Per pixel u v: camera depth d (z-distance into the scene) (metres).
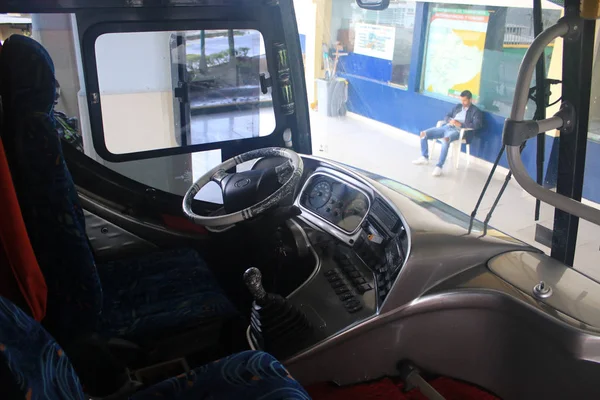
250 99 2.55
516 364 1.64
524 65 1.35
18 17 2.12
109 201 2.34
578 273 1.65
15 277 1.24
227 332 1.95
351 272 2.07
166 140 2.44
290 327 1.77
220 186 2.21
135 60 2.26
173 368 1.82
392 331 1.76
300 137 2.72
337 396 1.77
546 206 1.74
